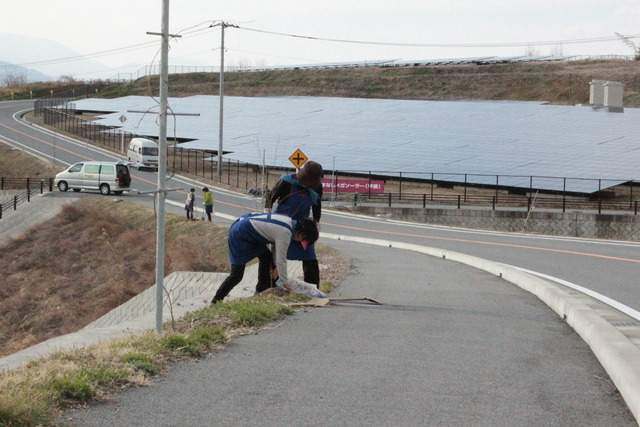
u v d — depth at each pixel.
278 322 8.44
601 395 5.38
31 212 41.47
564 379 5.86
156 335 7.30
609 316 9.06
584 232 35.19
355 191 45.34
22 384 4.84
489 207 40.59
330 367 6.08
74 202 43.09
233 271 9.67
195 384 5.39
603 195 42.06
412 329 8.18
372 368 6.08
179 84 122.81
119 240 34.00
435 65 123.81
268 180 51.25
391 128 60.28
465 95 103.81
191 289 21.73
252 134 63.34
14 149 65.69
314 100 80.88
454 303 10.62
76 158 62.81
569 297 9.72
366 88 111.38
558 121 57.53
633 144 47.75
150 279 27.50
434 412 4.77
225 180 54.06
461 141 53.25
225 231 32.12
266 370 5.91
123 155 64.62
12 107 103.81
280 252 9.64
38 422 4.16
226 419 4.50
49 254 33.72
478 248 22.47
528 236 29.30
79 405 4.71
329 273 14.55
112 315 22.81
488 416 4.71
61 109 88.94
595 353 6.85
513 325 8.69
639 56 122.62
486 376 5.88
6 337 25.42
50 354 6.43
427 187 46.75
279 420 4.51
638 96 89.88
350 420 4.55
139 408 4.69
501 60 119.56
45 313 26.83
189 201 35.81
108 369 5.44
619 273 15.02
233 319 8.19
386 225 36.44
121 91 115.81
